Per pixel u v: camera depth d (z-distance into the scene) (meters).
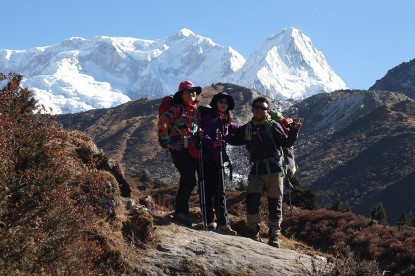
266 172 8.08
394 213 101.12
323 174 134.50
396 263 25.12
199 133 7.93
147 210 8.00
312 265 6.86
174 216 8.19
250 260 7.02
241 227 8.61
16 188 5.66
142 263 6.52
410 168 121.44
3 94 6.88
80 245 5.89
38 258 5.45
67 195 6.14
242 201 15.91
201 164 7.93
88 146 8.27
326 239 26.91
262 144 8.08
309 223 28.42
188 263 6.65
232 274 6.66
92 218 6.39
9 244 5.05
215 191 8.30
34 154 6.15
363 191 116.88
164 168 136.00
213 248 7.14
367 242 26.98
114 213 7.01
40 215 5.72
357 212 106.44
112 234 6.67
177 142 7.90
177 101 8.09
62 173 6.32
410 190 106.44
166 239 7.16
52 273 5.45
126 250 6.60
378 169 125.94
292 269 7.02
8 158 5.79
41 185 5.83
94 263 6.17
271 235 8.19
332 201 116.56
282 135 8.07
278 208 8.20
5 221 5.41
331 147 155.75
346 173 129.25
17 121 6.70
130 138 172.88
